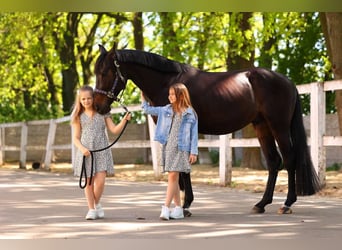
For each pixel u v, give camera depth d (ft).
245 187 39.58
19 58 86.53
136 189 38.34
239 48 60.08
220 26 66.08
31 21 79.87
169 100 26.14
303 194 27.12
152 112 24.98
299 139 27.76
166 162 24.59
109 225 23.07
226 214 26.50
